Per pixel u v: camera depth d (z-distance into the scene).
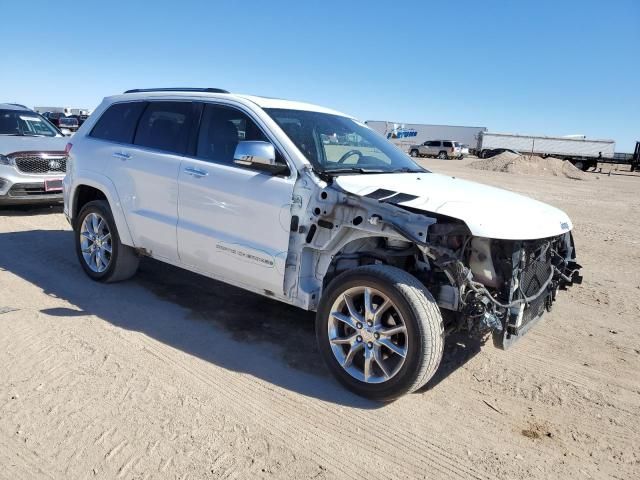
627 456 3.14
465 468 2.96
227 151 4.40
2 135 9.46
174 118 4.91
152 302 5.10
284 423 3.26
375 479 2.83
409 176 4.31
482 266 3.51
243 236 4.16
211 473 2.77
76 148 5.71
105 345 4.13
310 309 3.90
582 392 3.87
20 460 2.79
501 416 3.50
